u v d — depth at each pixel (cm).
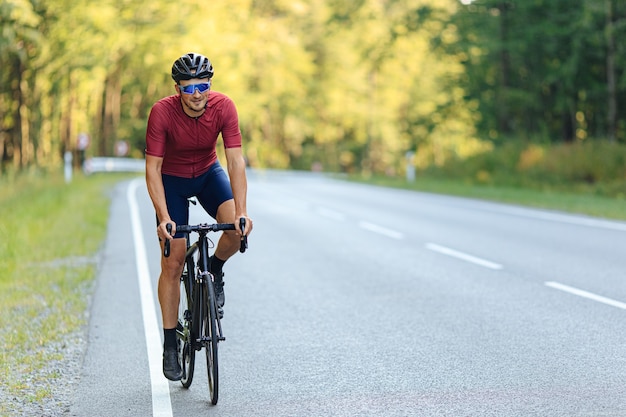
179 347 944
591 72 6125
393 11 9788
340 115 11744
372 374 953
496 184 4878
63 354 1070
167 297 905
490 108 6756
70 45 4575
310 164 12281
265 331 1184
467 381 913
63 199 3266
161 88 7938
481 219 2766
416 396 863
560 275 1598
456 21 6688
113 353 1075
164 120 849
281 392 895
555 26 6069
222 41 6331
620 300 1343
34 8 4197
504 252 1934
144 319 1271
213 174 904
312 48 11194
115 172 6731
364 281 1571
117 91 7438
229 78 6925
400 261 1816
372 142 11969
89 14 4559
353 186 5109
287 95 10575
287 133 11200
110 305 1380
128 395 895
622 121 6009
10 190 3347
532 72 6556
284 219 2767
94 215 2767
